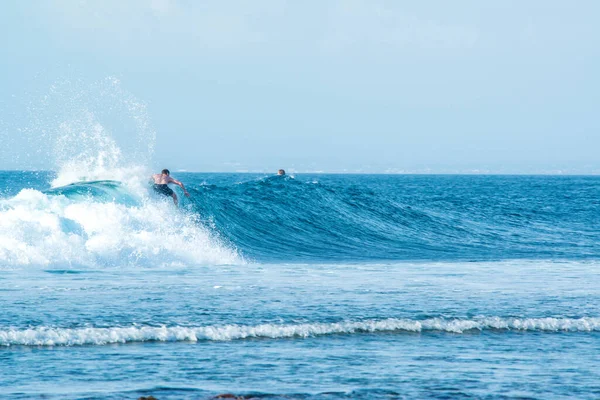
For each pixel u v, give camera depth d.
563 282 62.66
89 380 30.92
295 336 40.09
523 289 57.84
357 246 98.94
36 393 28.86
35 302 46.81
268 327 40.78
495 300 51.84
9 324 40.03
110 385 30.19
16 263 62.06
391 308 47.81
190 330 39.59
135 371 32.50
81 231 67.81
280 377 31.95
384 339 39.91
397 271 70.50
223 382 31.00
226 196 111.88
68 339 37.47
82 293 50.88
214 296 51.25
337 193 132.88
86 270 62.78
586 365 34.88
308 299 50.84
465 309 48.00
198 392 29.33
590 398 29.52
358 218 118.81
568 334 42.00
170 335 38.91
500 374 32.97
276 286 57.28
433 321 43.41
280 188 127.56
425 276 66.25
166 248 71.50
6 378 30.97
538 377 32.56
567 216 149.88
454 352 37.25
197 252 74.38
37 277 57.78
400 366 34.19
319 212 117.25
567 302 51.53
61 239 65.44
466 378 32.22
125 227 72.00
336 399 28.77
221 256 76.00
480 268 74.31
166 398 28.34
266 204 113.06
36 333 38.06
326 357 35.66
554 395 29.83
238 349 37.00
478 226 126.62
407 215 128.75
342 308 47.44
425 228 119.06
